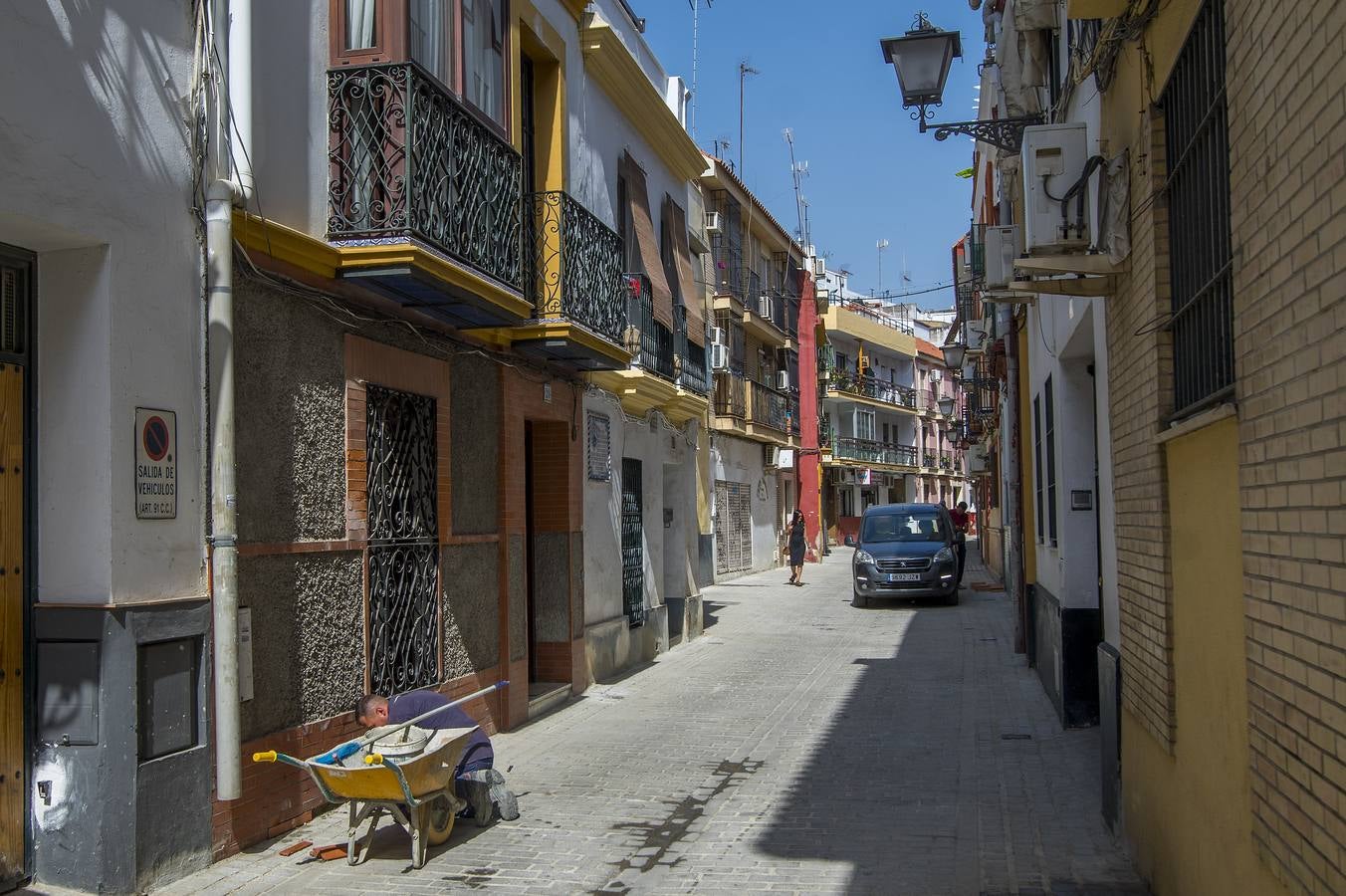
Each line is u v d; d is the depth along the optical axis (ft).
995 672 43.70
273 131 22.41
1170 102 15.51
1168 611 15.80
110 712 17.69
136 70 18.60
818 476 130.41
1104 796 22.27
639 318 46.85
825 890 18.72
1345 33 8.58
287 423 22.43
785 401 117.70
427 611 28.78
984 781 26.43
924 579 70.23
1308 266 9.53
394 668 26.78
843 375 164.76
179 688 19.01
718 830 22.62
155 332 18.76
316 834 22.12
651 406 51.62
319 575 23.49
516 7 33.50
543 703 36.45
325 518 23.76
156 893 18.17
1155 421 16.11
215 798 19.83
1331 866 9.21
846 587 89.76
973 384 90.68
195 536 19.56
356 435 24.98
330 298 23.94
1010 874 19.22
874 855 20.67
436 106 25.66
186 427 19.40
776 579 99.45
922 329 228.84
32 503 18.08
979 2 39.27
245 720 20.84
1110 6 16.55
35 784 17.93
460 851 21.27
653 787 26.37
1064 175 19.06
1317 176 9.26
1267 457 10.92
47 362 18.07
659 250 53.36
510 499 34.14
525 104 38.45
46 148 16.70
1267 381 10.88
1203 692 14.06
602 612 43.93
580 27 41.22
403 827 21.42
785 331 118.01
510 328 33.94
